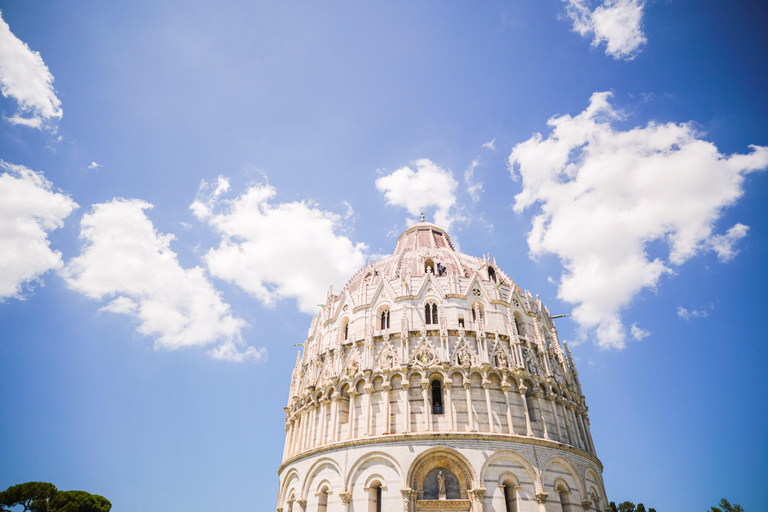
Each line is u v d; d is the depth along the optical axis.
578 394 63.12
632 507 80.25
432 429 49.94
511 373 54.53
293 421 64.62
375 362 55.59
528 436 50.28
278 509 59.88
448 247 81.38
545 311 68.62
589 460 55.75
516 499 47.06
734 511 73.69
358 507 48.03
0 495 56.47
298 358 70.06
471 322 57.75
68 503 58.41
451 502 46.16
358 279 69.50
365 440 50.28
